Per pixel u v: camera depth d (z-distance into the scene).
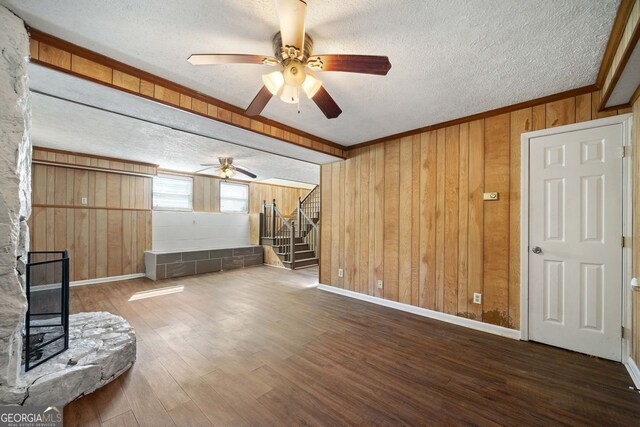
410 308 3.40
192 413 1.61
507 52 1.81
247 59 1.62
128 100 2.18
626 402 1.72
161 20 1.55
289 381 1.94
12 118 1.44
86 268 4.75
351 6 1.42
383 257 3.71
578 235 2.36
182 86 2.32
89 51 1.84
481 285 2.86
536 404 1.71
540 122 2.54
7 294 1.41
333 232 4.38
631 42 1.44
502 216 2.74
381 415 1.61
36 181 4.28
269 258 6.86
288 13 1.30
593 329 2.29
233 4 1.43
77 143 3.88
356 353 2.34
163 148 4.14
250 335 2.69
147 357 2.25
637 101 2.00
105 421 1.54
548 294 2.49
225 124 2.72
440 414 1.62
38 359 1.79
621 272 2.18
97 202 4.88
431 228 3.24
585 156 2.33
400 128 3.34
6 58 1.43
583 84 2.25
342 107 2.70
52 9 1.46
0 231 1.39
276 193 8.37
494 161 2.79
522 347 2.46
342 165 4.27
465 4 1.41
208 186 6.67
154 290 4.39
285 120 3.08
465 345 2.50
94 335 2.17
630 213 2.12
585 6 1.41
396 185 3.59
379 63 1.55
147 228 5.51
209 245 6.46
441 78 2.15
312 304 3.70
